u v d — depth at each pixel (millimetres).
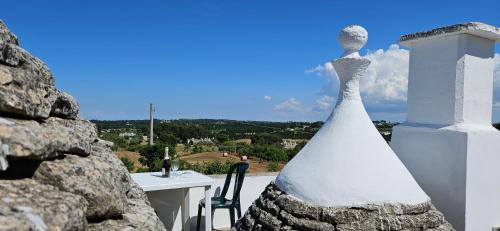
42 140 1952
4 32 2434
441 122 5516
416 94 5910
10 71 2102
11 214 1573
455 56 5363
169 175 7520
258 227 4523
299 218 4254
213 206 7453
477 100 5430
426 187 5508
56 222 1715
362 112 4875
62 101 2807
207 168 11977
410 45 6043
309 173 4562
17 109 2049
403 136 5922
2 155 1722
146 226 2465
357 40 4844
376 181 4324
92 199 2133
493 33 5266
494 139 5285
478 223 5129
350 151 4551
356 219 4070
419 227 4141
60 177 2039
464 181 5055
